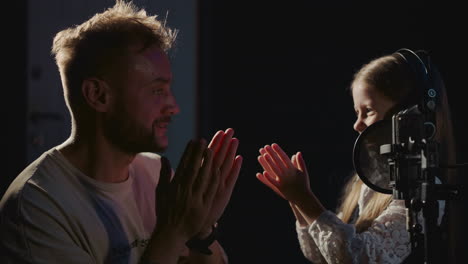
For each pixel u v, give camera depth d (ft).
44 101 10.22
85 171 4.00
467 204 8.16
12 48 10.09
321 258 5.27
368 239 4.68
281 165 5.03
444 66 10.26
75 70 3.93
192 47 10.75
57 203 3.77
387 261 4.65
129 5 4.30
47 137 10.23
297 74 10.80
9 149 10.07
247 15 10.82
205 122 10.75
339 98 10.75
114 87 3.88
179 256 4.01
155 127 3.95
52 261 3.69
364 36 10.64
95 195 3.98
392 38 10.54
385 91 5.01
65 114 10.33
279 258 10.77
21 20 10.09
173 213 3.77
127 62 3.87
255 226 10.80
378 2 10.58
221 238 10.78
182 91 10.78
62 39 4.05
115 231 3.99
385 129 4.17
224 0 10.81
